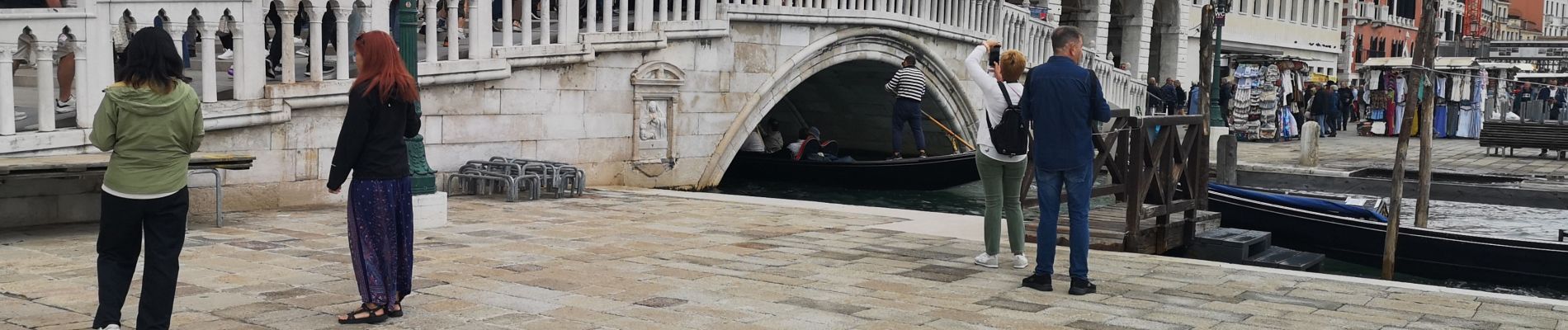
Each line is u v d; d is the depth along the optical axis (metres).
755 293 6.32
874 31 17.33
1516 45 37.59
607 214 10.03
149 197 4.85
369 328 5.28
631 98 13.98
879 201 16.42
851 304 6.06
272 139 10.16
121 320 5.36
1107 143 9.51
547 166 11.62
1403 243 10.85
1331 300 6.37
